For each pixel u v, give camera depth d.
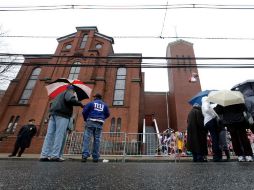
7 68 17.64
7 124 19.30
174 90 25.73
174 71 27.17
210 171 2.39
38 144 14.42
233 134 5.25
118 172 2.27
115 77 21.70
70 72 21.16
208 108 5.70
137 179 1.78
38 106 18.78
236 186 1.50
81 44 23.69
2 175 1.86
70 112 4.86
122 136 10.23
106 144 10.17
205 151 5.83
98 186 1.47
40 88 20.19
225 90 5.56
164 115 28.62
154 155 9.33
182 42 29.41
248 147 5.07
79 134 10.52
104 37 24.20
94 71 21.27
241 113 5.12
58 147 4.56
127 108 19.39
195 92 25.50
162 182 1.65
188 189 1.40
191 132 5.98
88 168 2.69
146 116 26.83
